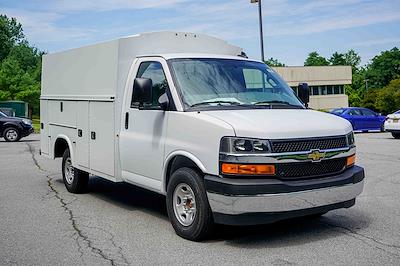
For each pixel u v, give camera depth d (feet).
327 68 216.13
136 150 22.76
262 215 17.75
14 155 52.80
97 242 19.83
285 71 205.77
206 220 18.95
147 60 23.00
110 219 23.56
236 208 17.57
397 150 53.98
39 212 25.09
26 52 300.81
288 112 20.49
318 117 20.24
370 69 352.08
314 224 21.97
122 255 18.16
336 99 220.02
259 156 17.65
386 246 18.69
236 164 17.75
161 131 21.15
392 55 340.80
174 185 20.22
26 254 18.42
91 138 26.58
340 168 19.63
